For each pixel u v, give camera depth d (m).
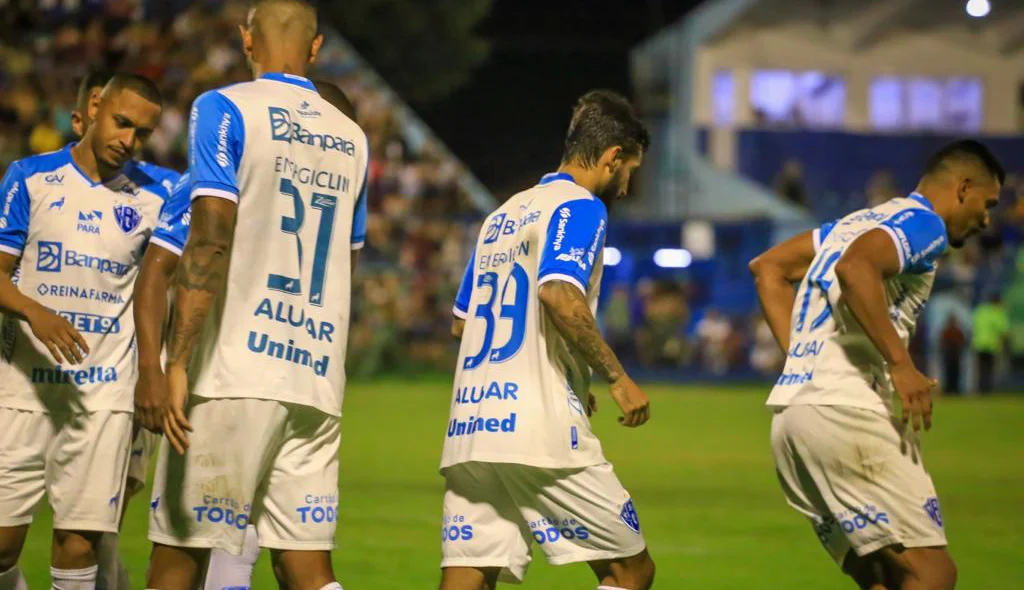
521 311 8.18
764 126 67.00
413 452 25.19
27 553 13.55
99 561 9.55
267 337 7.72
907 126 68.88
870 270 8.39
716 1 66.25
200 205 7.46
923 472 8.73
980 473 23.56
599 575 8.53
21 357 9.51
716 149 66.38
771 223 55.47
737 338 54.25
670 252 56.50
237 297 7.66
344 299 8.15
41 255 9.62
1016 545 15.56
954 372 46.41
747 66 67.06
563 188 8.32
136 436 10.06
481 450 8.05
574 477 8.06
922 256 8.60
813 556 14.48
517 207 8.44
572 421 8.07
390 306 50.12
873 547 8.70
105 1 56.25
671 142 67.50
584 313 7.78
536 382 8.09
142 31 55.72
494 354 8.22
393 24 78.88
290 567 8.05
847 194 66.69
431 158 58.88
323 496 8.05
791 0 67.00
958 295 52.75
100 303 9.63
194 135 7.56
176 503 7.64
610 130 8.50
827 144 67.00
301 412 7.90
